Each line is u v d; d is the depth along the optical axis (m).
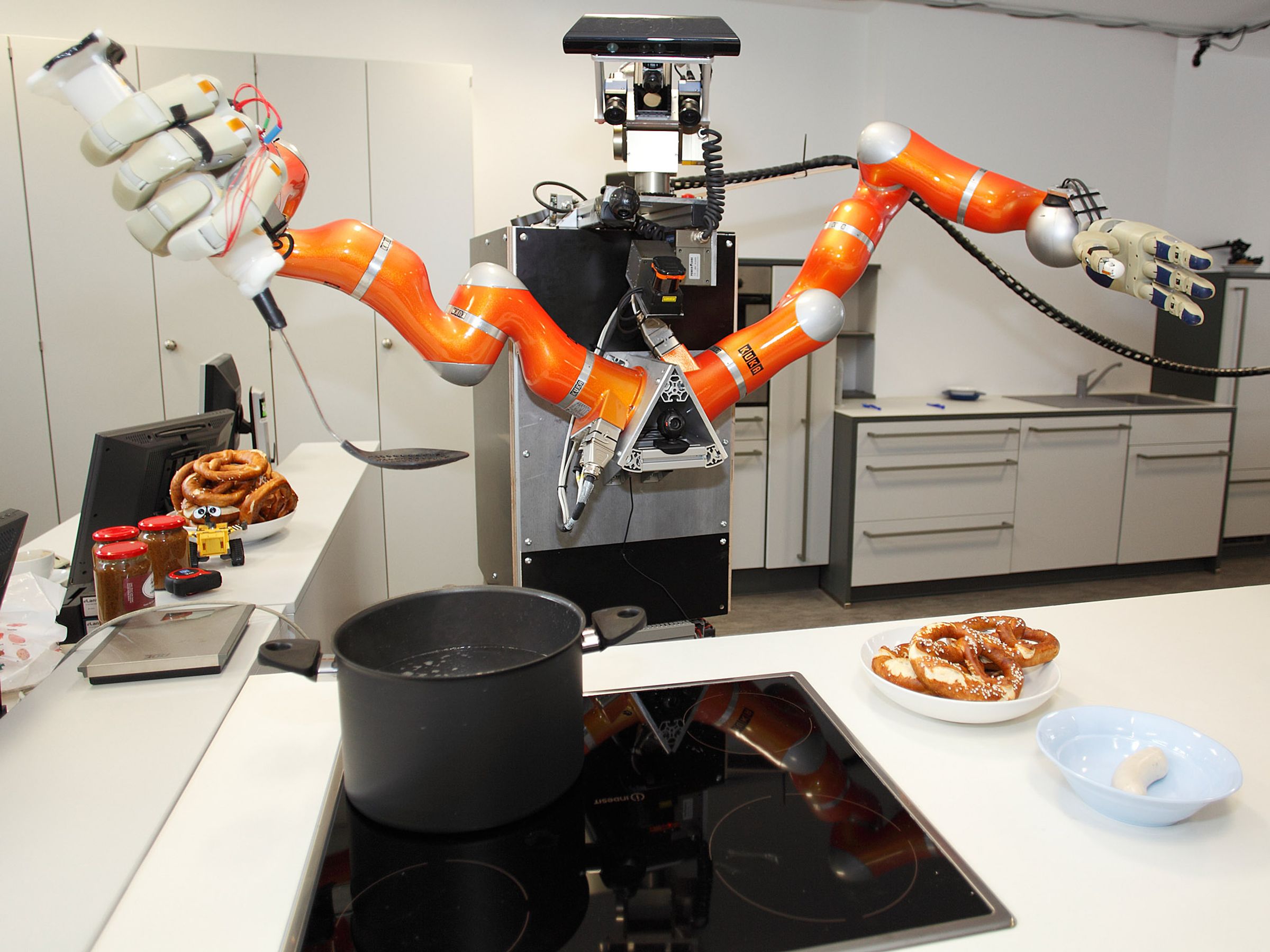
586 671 1.04
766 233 3.74
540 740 0.70
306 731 0.86
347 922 0.60
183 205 0.81
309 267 1.08
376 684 0.66
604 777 0.79
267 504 1.70
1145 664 1.03
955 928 0.58
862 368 3.95
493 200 3.39
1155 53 3.99
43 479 2.80
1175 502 3.80
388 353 3.03
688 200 1.29
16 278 2.70
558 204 1.69
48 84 0.77
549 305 1.60
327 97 2.83
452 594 0.87
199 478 1.63
